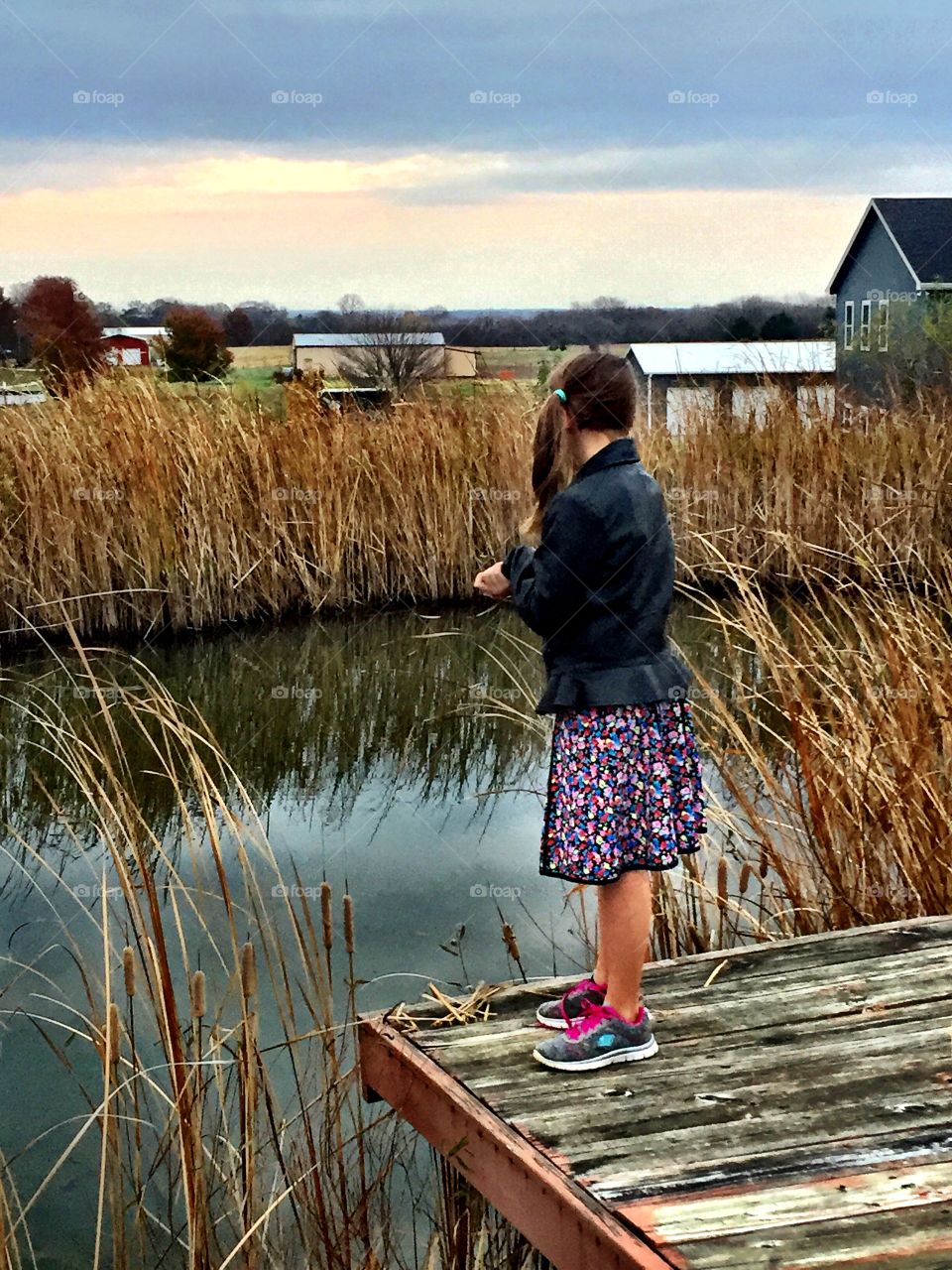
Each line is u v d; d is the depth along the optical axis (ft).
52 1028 14.48
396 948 15.98
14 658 31.99
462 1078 9.42
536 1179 8.11
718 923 14.69
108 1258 10.97
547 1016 10.16
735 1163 8.13
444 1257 9.96
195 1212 9.73
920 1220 7.46
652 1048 9.60
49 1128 12.66
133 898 10.75
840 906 14.17
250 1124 10.14
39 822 21.16
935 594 28.96
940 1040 9.62
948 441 35.47
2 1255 9.32
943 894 13.87
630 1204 7.71
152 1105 12.99
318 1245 10.69
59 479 33.71
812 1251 7.20
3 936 16.74
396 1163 11.80
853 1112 8.67
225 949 16.03
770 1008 10.27
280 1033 13.93
